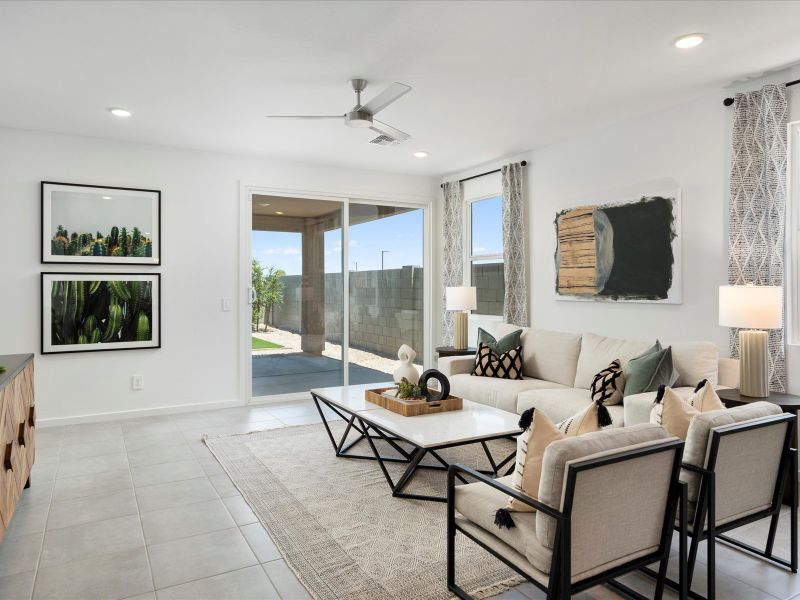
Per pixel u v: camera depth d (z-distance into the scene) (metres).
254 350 5.62
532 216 5.39
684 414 2.15
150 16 2.63
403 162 5.84
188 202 5.22
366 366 6.33
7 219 4.50
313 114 4.16
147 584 2.21
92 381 4.83
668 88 3.66
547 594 1.65
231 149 5.24
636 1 2.52
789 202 3.39
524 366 4.76
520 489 1.86
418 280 6.73
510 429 2.98
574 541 1.65
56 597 2.12
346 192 6.08
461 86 3.60
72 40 2.89
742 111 3.52
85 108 4.01
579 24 2.74
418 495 3.10
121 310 4.93
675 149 4.02
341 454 3.85
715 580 2.22
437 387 5.80
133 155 4.97
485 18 2.68
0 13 2.59
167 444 4.15
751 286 3.09
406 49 3.03
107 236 4.86
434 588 2.17
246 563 2.39
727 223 3.71
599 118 4.33
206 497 3.12
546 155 5.20
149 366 5.07
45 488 3.26
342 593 2.14
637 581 2.23
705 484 1.96
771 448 2.20
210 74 3.37
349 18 2.67
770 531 2.36
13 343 4.54
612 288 4.50
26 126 4.48
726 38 2.92
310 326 5.95
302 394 5.88
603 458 1.63
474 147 5.21
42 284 4.61
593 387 3.72
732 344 3.64
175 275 5.17
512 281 5.51
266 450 3.99
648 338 4.26
